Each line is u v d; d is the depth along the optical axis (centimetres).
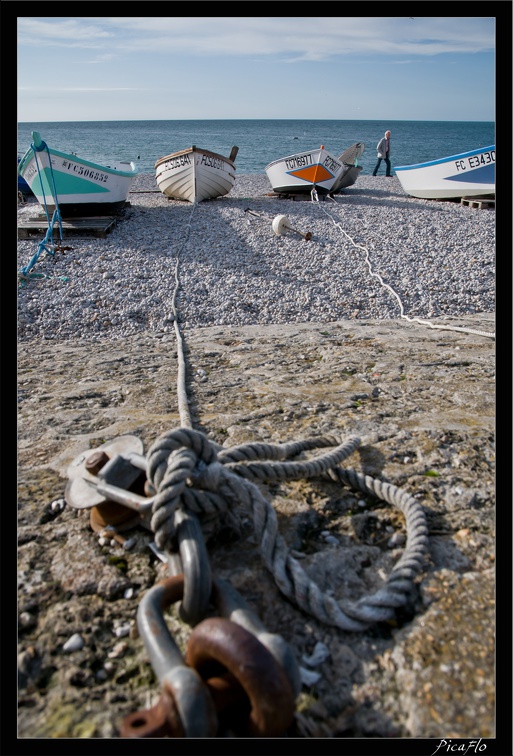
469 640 185
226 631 147
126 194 1226
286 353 490
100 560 226
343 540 236
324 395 383
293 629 193
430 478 276
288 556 211
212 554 226
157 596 174
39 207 1438
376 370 435
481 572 215
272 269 832
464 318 633
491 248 981
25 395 400
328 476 275
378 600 195
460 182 1484
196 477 215
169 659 153
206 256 900
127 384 418
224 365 463
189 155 1384
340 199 1583
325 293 727
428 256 924
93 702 170
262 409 360
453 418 342
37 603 206
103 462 241
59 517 254
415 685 171
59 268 818
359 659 182
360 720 165
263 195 1705
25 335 588
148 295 703
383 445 309
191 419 346
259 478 253
